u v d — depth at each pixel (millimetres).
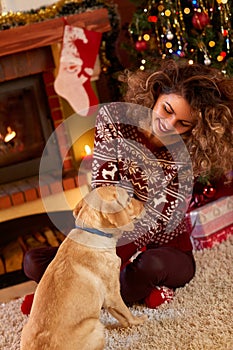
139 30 2875
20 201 3260
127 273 2229
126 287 2229
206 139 1974
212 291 2293
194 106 1928
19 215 3244
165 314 2186
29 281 2740
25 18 3084
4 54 3094
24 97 3338
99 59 3295
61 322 1791
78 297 1837
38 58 3230
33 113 3373
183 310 2193
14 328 2254
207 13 2713
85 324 1830
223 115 1956
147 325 2117
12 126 3365
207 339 1985
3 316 2357
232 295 2232
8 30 3053
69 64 3146
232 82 2010
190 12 2805
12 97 3318
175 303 2252
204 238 2668
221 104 1949
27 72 3236
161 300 2246
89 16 3127
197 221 2660
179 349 1960
